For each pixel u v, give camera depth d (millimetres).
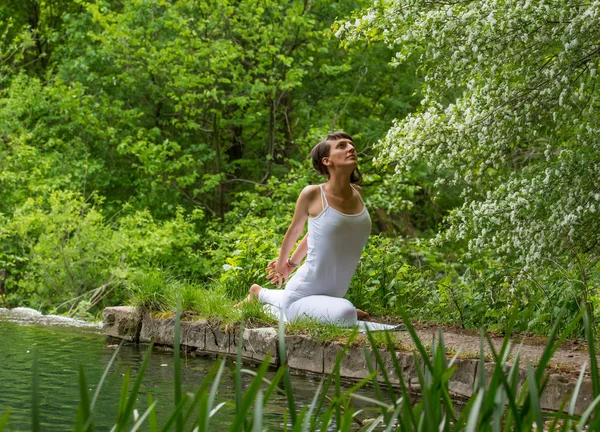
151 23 16047
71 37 17016
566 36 5461
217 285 7422
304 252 6109
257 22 15508
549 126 6359
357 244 5801
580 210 5680
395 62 6746
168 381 4418
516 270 6270
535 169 6273
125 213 16641
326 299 5664
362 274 7125
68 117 16391
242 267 7516
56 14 20094
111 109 15906
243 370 1620
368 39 7043
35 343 5965
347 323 5570
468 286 6605
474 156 6582
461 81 6371
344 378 4711
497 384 1583
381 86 18141
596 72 5758
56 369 4684
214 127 16312
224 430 3170
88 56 16422
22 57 16906
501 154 6395
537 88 5977
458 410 3822
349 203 5816
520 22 5504
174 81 15656
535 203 5832
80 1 15875
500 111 6047
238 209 15148
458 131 6215
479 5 5754
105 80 16453
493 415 1566
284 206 14398
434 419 1525
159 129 16344
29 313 8867
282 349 1605
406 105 17047
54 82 17078
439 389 1595
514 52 5785
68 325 7527
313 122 17172
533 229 5855
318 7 16750
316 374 4875
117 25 15641
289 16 15648
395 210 14523
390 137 6977
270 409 3668
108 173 16375
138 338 6379
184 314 6164
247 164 17969
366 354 1689
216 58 14914
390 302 6879
